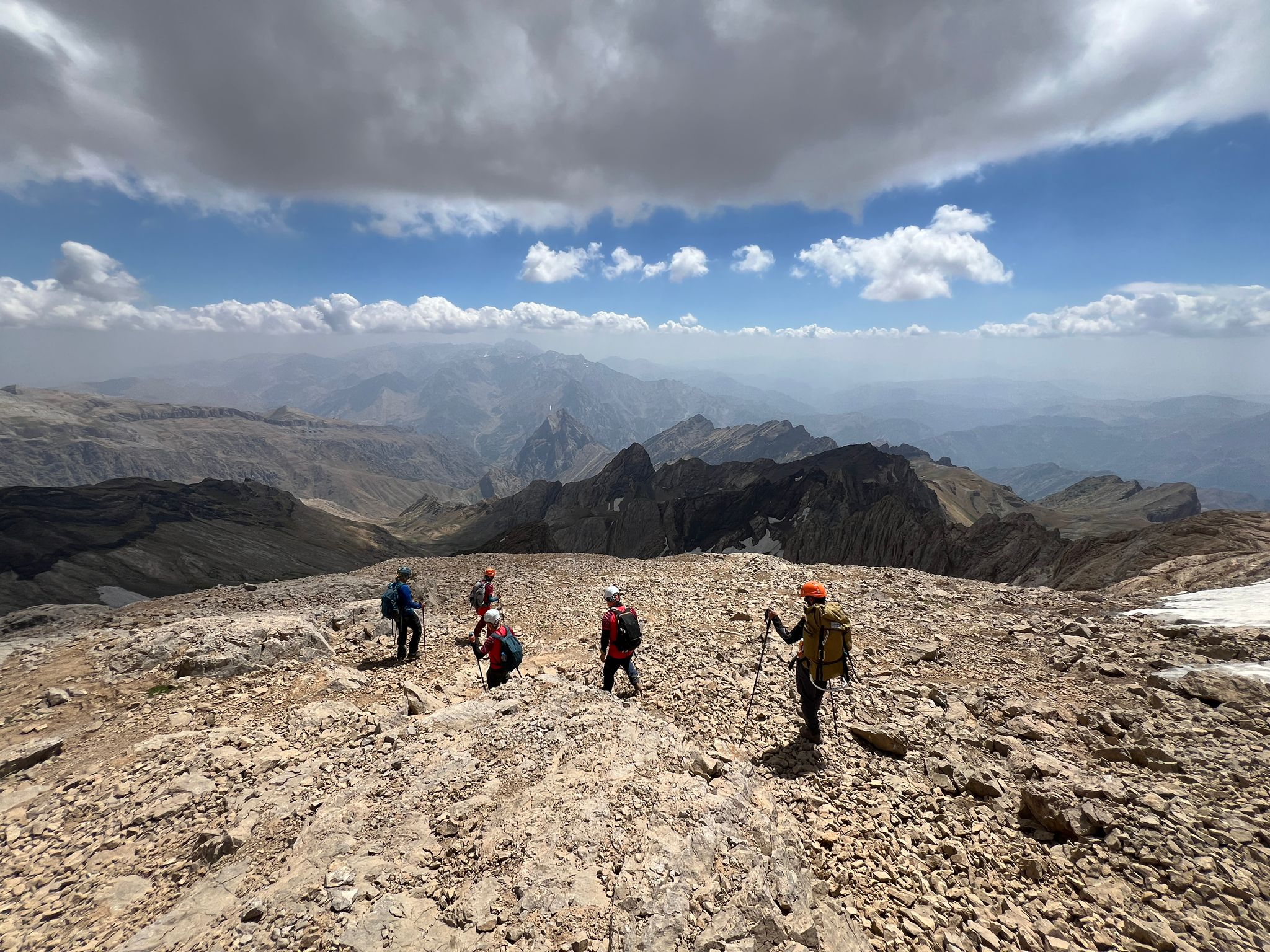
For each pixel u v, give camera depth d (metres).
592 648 14.40
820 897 5.47
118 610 21.39
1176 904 5.30
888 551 131.38
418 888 5.33
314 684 11.71
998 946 5.05
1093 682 10.62
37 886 6.06
